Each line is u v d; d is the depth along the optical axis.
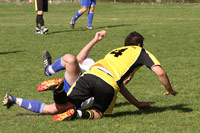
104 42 19.06
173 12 35.69
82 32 22.70
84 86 7.69
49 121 7.60
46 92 10.41
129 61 7.85
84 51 8.71
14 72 13.01
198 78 11.83
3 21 29.56
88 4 24.06
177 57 15.18
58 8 42.09
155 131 7.00
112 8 41.12
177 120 7.69
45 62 8.69
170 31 22.38
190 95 9.97
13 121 7.78
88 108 7.97
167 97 9.79
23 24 27.27
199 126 7.32
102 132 6.95
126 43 8.62
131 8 40.88
